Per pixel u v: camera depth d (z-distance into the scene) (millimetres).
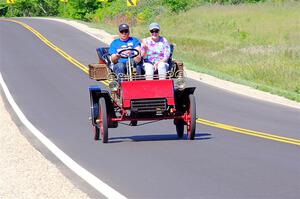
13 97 40531
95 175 17906
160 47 24641
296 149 22359
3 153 21641
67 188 16062
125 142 24281
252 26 106188
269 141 24344
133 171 18359
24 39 80188
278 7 116812
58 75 51594
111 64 24547
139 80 23891
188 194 15469
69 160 20266
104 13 151625
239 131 27422
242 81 50719
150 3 144875
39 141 24594
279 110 36125
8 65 57750
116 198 14977
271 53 73688
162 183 16719
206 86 47250
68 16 168500
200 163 19469
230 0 135000
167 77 24188
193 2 136375
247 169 18469
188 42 97250
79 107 36125
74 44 74938
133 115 23953
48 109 35469
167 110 24188
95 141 24688
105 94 24031
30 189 16109
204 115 33750
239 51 78500
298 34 96562
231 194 15422
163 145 23266
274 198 15016
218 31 109250
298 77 58094
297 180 16922
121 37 24703
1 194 15719
